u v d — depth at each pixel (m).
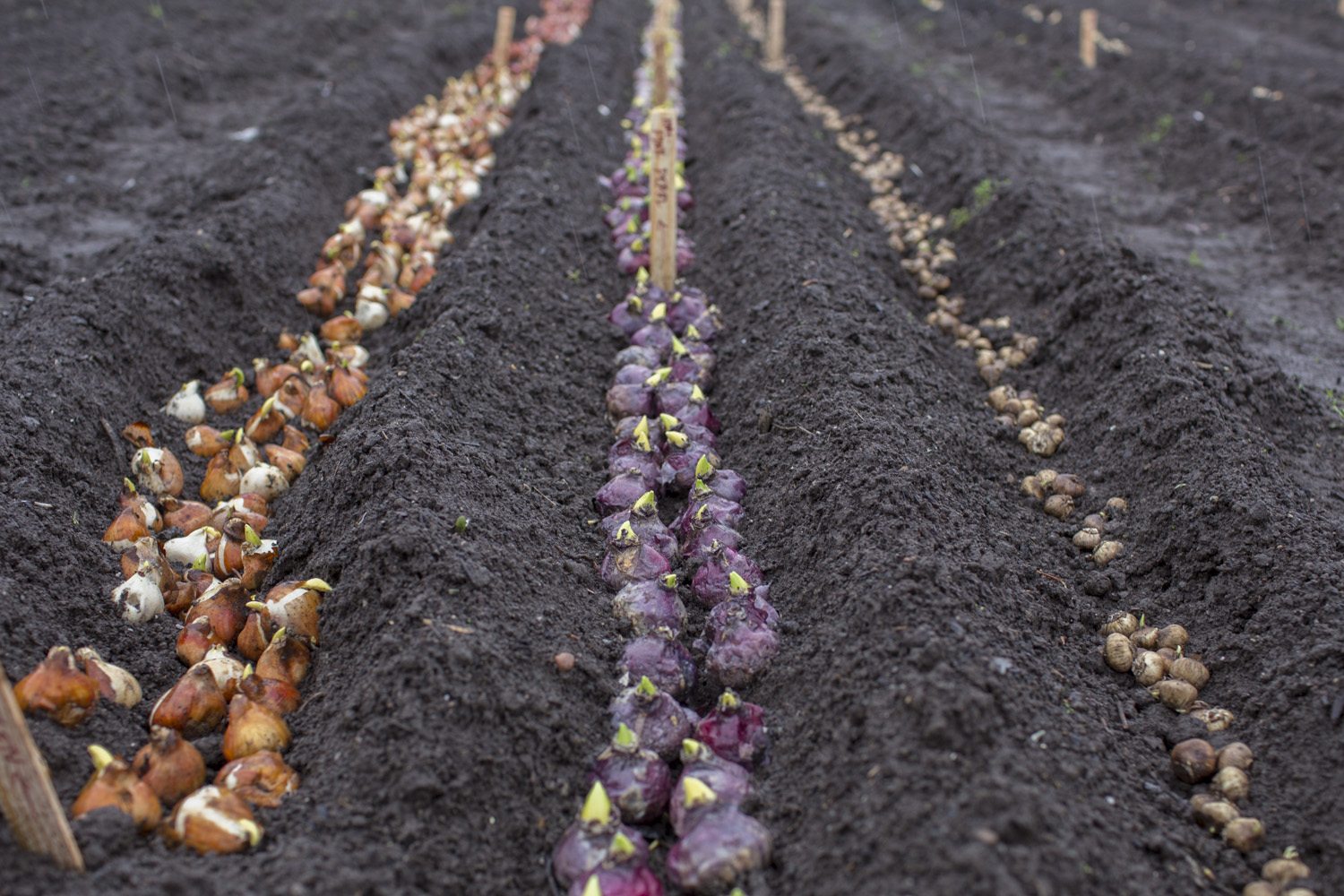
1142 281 6.75
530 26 17.92
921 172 10.68
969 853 3.02
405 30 18.36
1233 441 5.33
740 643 4.27
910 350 6.58
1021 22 19.36
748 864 3.38
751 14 23.20
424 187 9.75
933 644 3.74
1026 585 4.77
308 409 6.16
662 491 5.62
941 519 4.81
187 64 13.52
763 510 5.28
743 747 3.86
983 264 8.36
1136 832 3.52
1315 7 19.86
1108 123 13.18
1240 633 4.46
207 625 4.36
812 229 8.07
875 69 14.23
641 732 3.87
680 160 10.68
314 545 4.85
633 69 16.17
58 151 10.61
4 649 4.00
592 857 3.36
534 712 3.85
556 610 4.43
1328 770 3.74
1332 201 9.41
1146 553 5.08
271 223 8.10
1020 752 3.50
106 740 3.82
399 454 4.83
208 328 7.06
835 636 4.11
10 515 4.61
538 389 6.25
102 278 6.68
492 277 6.97
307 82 14.73
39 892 3.06
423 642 3.86
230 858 3.33
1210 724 4.11
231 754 3.79
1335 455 5.98
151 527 5.08
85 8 15.34
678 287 7.84
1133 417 5.85
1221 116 12.70
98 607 4.48
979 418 6.30
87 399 5.71
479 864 3.41
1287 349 7.38
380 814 3.45
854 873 3.18
